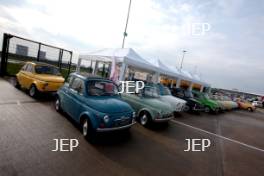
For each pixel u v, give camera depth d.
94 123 4.15
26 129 4.28
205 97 14.74
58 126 4.84
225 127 9.66
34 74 7.68
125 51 11.41
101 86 5.25
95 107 4.35
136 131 5.71
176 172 3.64
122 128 4.50
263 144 7.44
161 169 3.63
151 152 4.34
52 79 7.46
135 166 3.54
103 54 12.04
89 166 3.24
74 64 16.02
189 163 4.18
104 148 4.05
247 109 25.61
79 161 3.34
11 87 8.66
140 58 11.73
